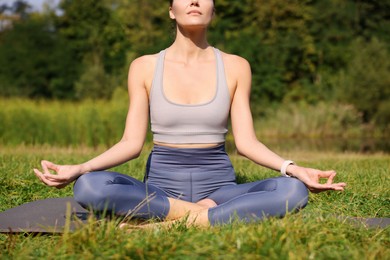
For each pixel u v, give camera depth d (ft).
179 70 11.69
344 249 9.30
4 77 99.50
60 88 99.71
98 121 48.16
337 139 70.59
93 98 88.22
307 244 9.14
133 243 8.98
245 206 10.34
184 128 11.40
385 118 81.05
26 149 40.60
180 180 11.43
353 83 83.76
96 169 10.87
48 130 47.80
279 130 75.36
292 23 94.99
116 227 9.68
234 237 9.09
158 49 86.99
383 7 103.60
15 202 15.14
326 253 8.77
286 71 92.68
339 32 98.37
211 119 11.41
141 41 98.37
